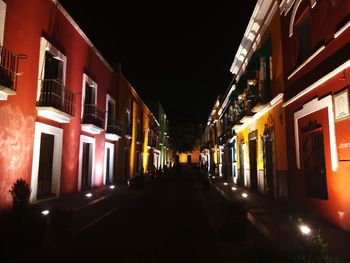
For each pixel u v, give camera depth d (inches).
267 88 538.9
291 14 430.3
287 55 448.5
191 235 302.7
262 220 362.0
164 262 223.0
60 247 257.9
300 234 212.1
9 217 229.9
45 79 438.3
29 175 411.8
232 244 269.0
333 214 312.7
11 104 371.6
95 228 334.0
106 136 781.3
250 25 627.2
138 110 1213.1
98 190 691.4
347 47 281.1
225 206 290.8
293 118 425.4
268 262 193.6
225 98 1119.6
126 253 243.6
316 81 343.6
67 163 545.3
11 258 218.7
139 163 1251.2
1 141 352.5
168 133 2568.9
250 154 724.0
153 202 552.4
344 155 288.8
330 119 312.0
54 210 300.5
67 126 540.7
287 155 451.2
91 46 651.5
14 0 376.8
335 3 303.0
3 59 349.4
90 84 662.5
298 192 408.5
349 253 226.8
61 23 508.4
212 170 1438.2
